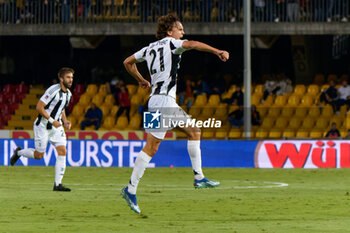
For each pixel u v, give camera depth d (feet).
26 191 82.84
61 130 83.97
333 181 103.40
